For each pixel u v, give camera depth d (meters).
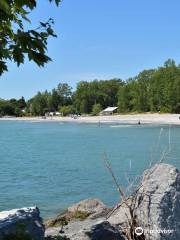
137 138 86.56
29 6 5.21
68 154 55.84
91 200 14.27
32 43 5.42
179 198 10.21
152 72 196.75
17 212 9.09
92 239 9.39
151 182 10.48
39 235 8.61
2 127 157.00
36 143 78.31
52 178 33.50
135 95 195.25
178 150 50.06
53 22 5.80
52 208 22.05
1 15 5.14
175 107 171.50
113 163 43.56
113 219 10.88
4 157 52.75
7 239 6.37
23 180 32.69
